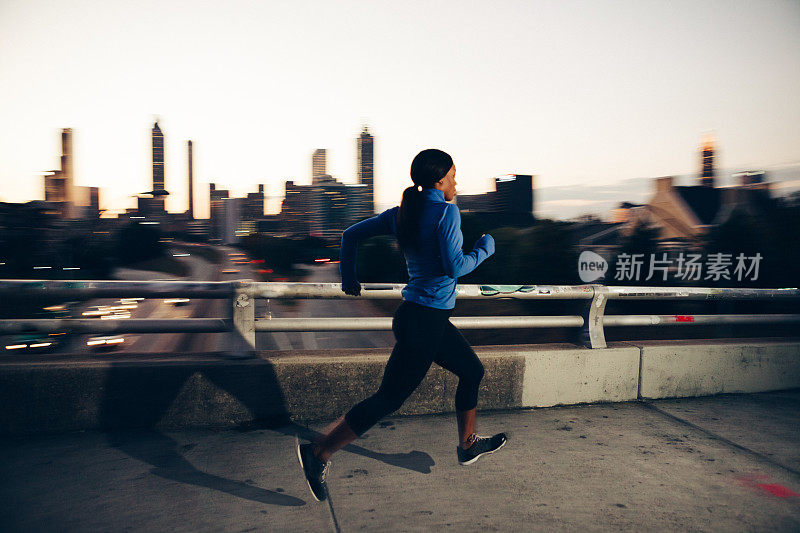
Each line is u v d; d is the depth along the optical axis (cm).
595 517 247
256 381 348
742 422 376
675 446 333
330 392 358
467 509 252
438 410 379
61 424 326
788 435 353
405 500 260
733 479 289
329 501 257
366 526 235
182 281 349
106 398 330
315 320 371
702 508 257
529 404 396
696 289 434
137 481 270
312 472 246
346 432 245
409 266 258
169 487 265
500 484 279
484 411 389
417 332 247
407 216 247
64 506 244
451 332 272
